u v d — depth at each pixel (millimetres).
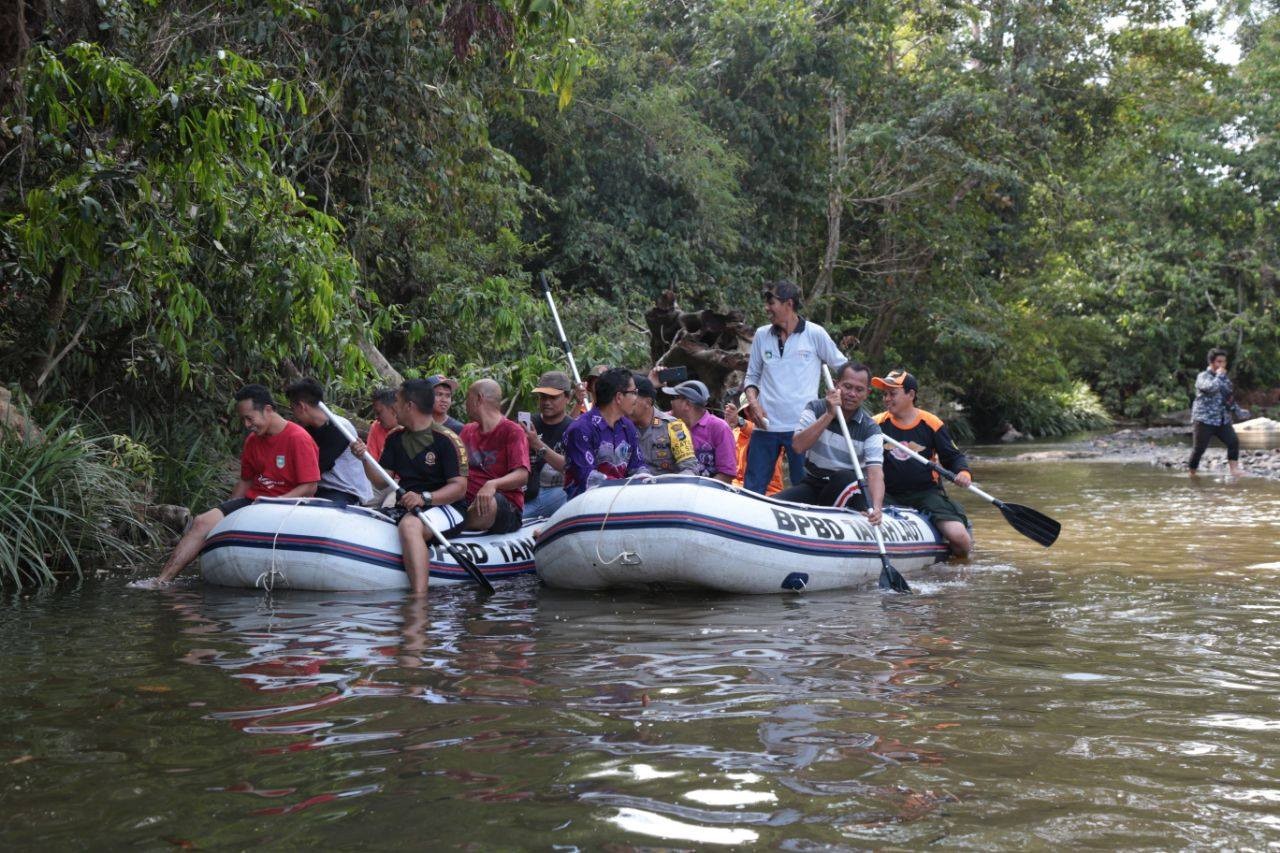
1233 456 14328
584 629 4809
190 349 8539
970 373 27031
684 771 2814
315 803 2604
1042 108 24281
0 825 2484
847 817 2498
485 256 14266
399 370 12195
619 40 18453
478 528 6594
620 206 18844
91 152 7270
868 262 23547
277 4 8250
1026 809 2551
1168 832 2414
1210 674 3875
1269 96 33594
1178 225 35031
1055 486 12812
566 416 7609
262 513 6113
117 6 7680
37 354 8164
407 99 10234
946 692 3613
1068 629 4727
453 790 2686
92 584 6262
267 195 8023
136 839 2396
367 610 5379
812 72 21516
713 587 5828
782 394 7176
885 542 6500
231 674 3916
